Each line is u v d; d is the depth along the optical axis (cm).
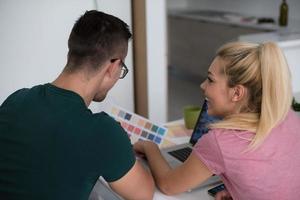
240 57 108
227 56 110
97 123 100
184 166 119
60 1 213
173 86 532
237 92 109
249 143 105
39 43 215
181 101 467
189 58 541
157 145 151
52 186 96
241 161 105
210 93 115
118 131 102
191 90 512
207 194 128
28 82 220
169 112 429
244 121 108
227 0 526
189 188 121
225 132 109
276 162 105
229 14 505
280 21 392
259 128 105
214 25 478
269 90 104
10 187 99
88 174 98
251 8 489
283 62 105
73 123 98
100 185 146
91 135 98
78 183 98
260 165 105
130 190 108
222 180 121
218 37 476
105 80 110
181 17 537
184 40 543
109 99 240
